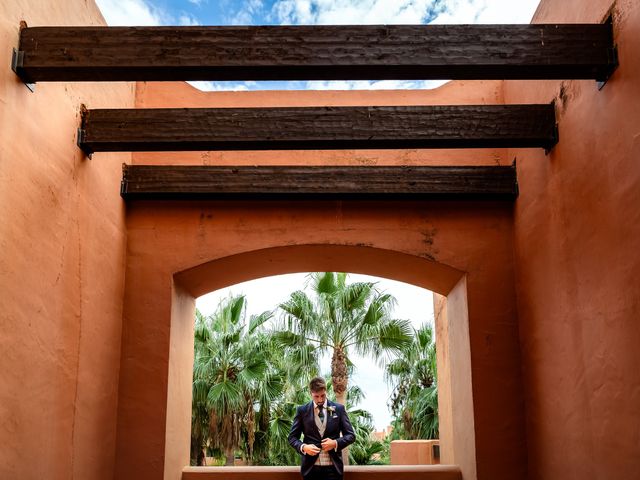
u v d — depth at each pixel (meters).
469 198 6.01
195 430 14.49
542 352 5.31
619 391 3.99
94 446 5.18
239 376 14.81
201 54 4.13
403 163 6.24
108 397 5.52
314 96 6.39
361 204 6.16
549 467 5.14
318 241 6.07
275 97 6.36
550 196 5.12
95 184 5.25
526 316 5.71
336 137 4.93
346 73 4.19
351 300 13.32
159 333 5.87
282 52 4.14
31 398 4.10
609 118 4.13
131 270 5.99
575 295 4.66
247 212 6.14
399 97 6.39
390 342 13.03
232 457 14.52
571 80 4.70
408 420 17.08
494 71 4.18
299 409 5.82
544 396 5.26
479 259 6.05
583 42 4.13
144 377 5.77
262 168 5.85
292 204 6.16
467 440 5.98
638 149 3.77
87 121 4.97
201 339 15.19
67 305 4.70
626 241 3.91
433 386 16.47
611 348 4.11
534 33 4.16
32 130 4.15
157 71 4.13
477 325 5.93
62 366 4.59
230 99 6.33
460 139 4.96
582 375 4.54
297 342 13.27
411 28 4.19
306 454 5.54
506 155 6.20
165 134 4.95
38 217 4.23
